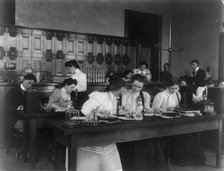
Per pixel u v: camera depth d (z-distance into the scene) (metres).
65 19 9.76
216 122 4.76
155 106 5.12
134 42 10.72
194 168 4.82
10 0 8.60
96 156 3.54
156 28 12.32
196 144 5.03
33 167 4.60
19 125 5.30
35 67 8.72
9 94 6.32
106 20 10.75
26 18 8.98
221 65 10.80
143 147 4.21
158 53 12.30
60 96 5.29
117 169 3.69
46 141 5.15
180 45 12.61
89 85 8.27
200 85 7.60
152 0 12.10
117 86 4.11
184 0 12.38
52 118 4.64
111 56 10.15
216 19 11.24
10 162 5.02
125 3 11.26
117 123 3.66
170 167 4.86
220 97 5.32
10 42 8.28
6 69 8.05
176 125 4.21
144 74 9.13
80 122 3.62
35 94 4.75
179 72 12.64
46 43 8.92
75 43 9.45
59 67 9.14
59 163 3.77
